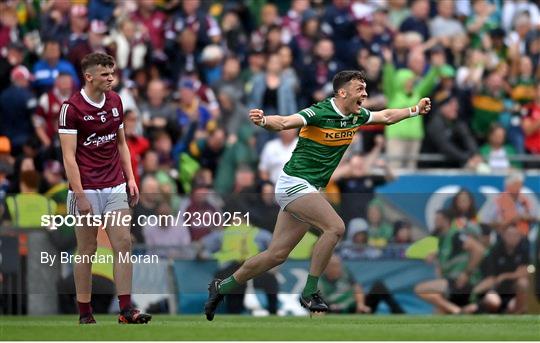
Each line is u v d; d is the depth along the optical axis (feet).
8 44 170.71
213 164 168.25
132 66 176.04
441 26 196.65
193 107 173.58
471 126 183.42
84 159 97.30
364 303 136.77
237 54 189.67
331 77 181.37
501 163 179.52
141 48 177.17
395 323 105.50
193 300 130.41
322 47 180.86
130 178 100.63
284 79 176.55
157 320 111.04
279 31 181.88
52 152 157.69
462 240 138.10
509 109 186.60
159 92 169.27
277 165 166.81
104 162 97.86
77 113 95.71
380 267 136.98
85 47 167.94
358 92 95.76
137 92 171.01
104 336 82.58
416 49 183.73
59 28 174.60
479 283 138.00
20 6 179.11
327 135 96.17
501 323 106.11
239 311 133.08
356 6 201.67
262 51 181.78
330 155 97.35
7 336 83.46
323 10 194.70
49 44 166.40
